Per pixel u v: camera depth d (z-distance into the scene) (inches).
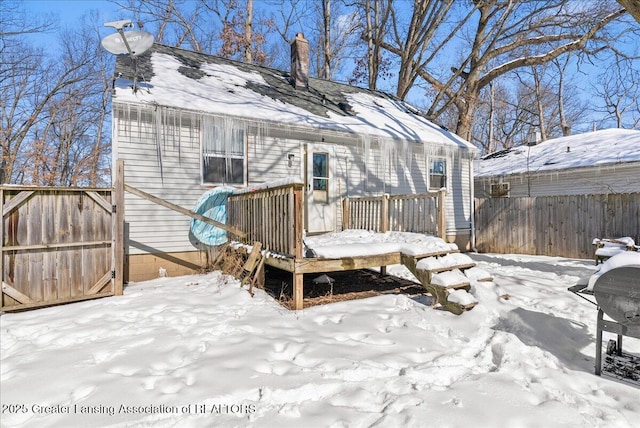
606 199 310.5
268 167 283.6
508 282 213.8
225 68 354.0
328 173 315.6
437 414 77.1
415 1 510.6
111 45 231.1
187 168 249.0
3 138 677.9
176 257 245.1
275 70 410.0
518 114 1086.4
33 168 690.2
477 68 509.7
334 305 164.2
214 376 92.9
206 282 213.5
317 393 87.8
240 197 235.6
